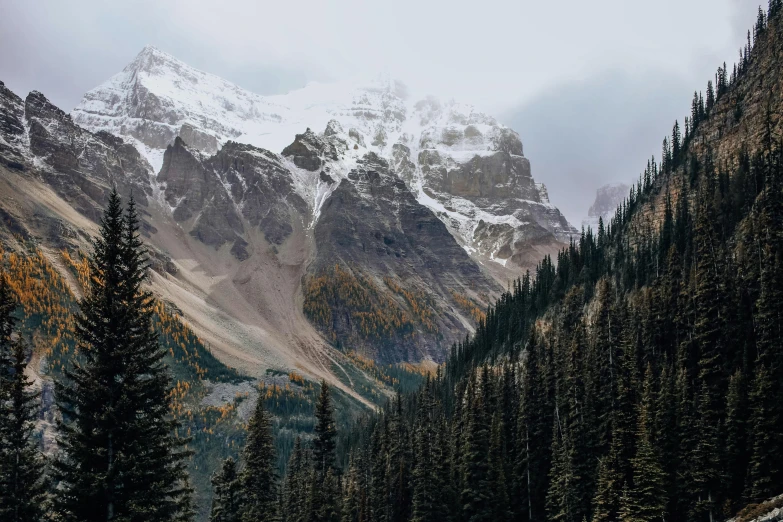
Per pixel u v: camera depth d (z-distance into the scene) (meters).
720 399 82.44
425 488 84.69
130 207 42.66
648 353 97.81
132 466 37.41
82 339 39.75
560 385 103.81
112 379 39.56
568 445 89.38
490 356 167.25
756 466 71.75
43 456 44.53
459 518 87.69
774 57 128.50
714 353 86.88
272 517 78.62
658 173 153.50
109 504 37.34
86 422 38.31
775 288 80.69
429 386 172.62
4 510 41.75
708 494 75.19
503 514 87.31
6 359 46.22
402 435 112.06
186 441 40.94
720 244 98.69
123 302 40.75
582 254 158.88
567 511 83.56
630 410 86.19
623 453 80.62
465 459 90.00
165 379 40.59
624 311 104.44
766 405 74.06
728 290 89.31
